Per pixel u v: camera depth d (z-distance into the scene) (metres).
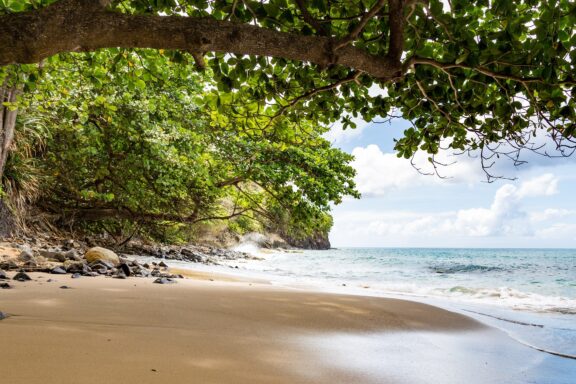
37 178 14.68
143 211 17.42
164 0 3.91
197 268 13.84
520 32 3.28
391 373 2.89
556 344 4.30
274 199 15.07
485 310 7.00
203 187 15.68
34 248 11.13
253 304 5.40
